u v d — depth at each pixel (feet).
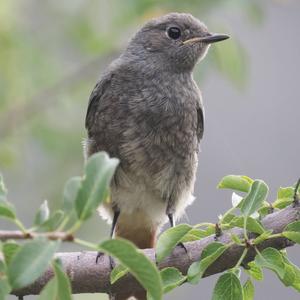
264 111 64.95
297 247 59.00
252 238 26.68
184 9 45.39
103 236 49.52
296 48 67.00
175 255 28.48
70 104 52.85
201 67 41.52
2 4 53.11
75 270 28.68
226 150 63.16
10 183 52.42
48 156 52.47
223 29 44.65
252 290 27.37
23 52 51.57
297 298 58.70
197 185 61.05
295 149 63.67
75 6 53.67
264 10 46.03
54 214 20.48
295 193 27.40
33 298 46.88
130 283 28.84
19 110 51.29
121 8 47.62
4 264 20.59
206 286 56.59
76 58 53.52
